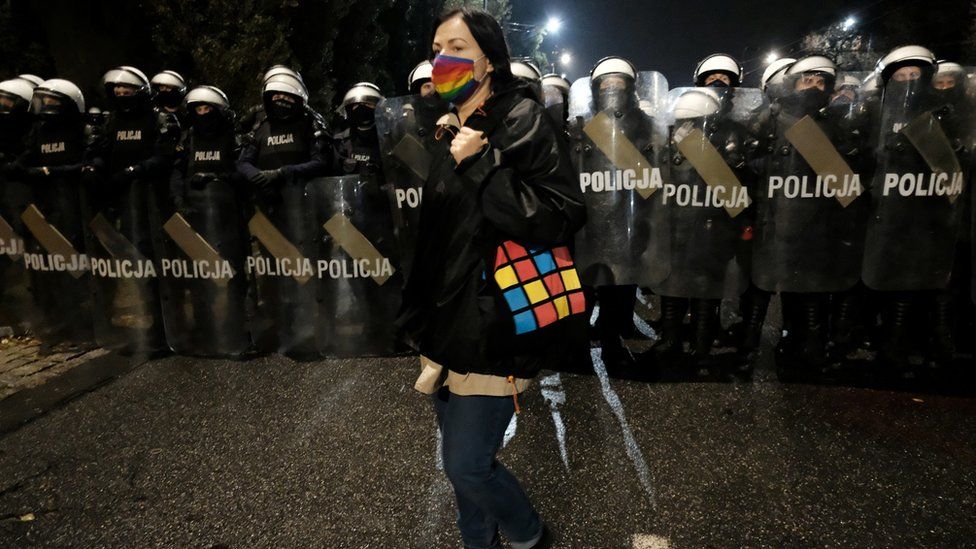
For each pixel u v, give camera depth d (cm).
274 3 739
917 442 286
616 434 304
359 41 1120
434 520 239
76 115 422
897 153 324
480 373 159
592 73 349
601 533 228
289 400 353
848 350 389
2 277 448
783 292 388
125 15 739
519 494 183
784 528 228
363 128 430
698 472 267
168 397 361
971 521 229
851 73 350
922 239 330
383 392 360
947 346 366
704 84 410
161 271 414
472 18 158
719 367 383
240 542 230
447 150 165
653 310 550
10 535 237
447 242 159
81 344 444
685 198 346
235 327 414
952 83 316
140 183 403
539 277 158
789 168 334
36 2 694
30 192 425
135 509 252
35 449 304
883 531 224
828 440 290
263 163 408
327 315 406
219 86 704
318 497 257
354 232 391
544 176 150
